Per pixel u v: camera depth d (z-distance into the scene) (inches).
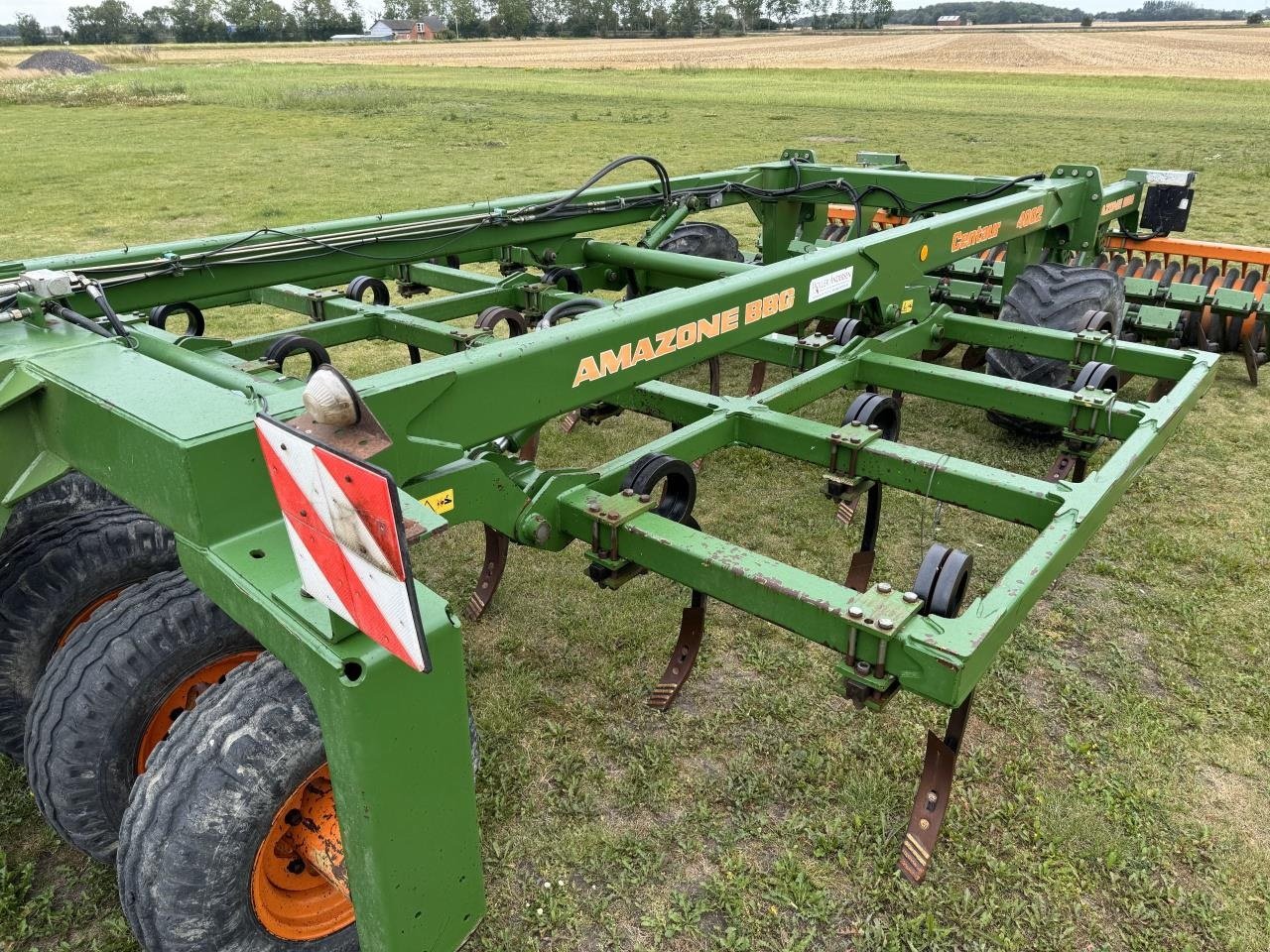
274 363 157.4
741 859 109.8
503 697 136.2
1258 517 188.7
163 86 1476.4
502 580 167.0
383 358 285.3
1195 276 272.8
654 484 119.5
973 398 160.7
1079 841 112.3
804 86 1606.8
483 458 115.1
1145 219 276.1
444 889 78.4
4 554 111.9
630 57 2898.6
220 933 83.7
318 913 93.0
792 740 128.0
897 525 185.0
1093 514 114.2
